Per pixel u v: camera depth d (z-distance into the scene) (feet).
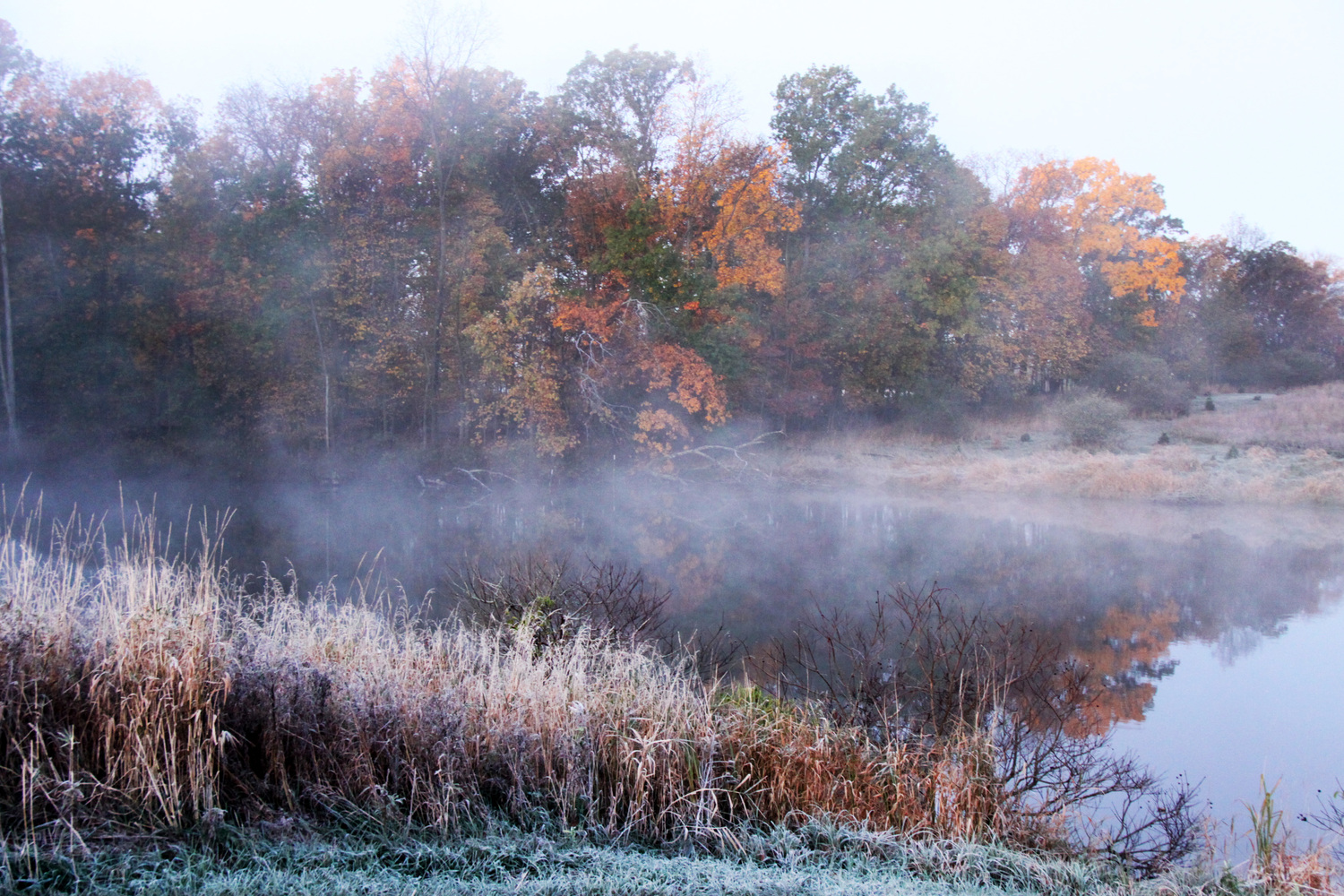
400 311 94.32
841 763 16.30
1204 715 24.00
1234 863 14.99
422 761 13.48
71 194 82.69
